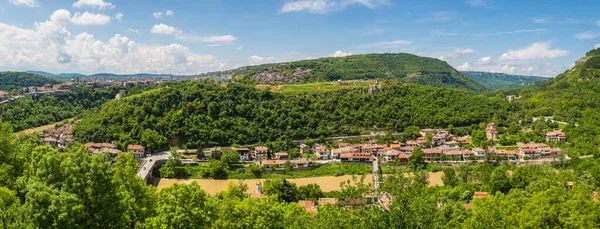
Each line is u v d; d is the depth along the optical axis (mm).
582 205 64812
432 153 184000
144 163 168375
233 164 178625
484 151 182500
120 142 187125
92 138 189500
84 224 47125
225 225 54250
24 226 44281
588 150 172875
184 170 171000
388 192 43719
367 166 176750
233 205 60969
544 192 73188
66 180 48094
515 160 177875
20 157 75125
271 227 59625
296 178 167750
